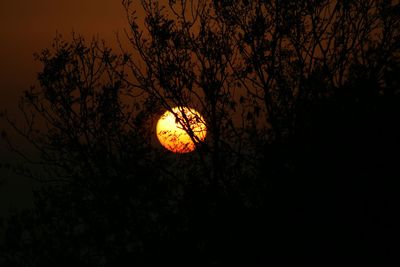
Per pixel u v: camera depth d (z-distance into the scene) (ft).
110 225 152.35
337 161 137.28
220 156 151.02
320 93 143.13
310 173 138.72
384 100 137.08
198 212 148.56
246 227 144.66
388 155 135.33
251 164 147.74
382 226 134.00
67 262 151.94
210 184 150.30
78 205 154.10
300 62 156.15
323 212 137.18
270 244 141.79
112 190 152.87
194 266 147.95
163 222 150.30
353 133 136.98
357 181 135.74
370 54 146.41
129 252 151.02
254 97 153.99
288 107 149.59
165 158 155.02
